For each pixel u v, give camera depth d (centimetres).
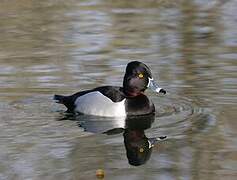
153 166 1212
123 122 1491
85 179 1148
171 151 1297
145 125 1464
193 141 1348
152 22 2406
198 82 1711
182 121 1477
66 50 2055
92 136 1388
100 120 1502
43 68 1855
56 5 2702
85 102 1549
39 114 1520
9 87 1684
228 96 1614
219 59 1914
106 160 1250
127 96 1548
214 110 1535
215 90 1656
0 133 1398
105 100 1538
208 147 1312
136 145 1332
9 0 2798
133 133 1411
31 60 1942
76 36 2227
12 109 1543
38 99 1611
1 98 1611
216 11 2559
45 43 2142
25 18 2498
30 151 1295
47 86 1700
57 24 2400
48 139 1366
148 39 2167
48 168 1203
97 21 2434
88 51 2033
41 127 1439
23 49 2077
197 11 2570
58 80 1747
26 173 1179
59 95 1588
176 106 1576
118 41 2150
